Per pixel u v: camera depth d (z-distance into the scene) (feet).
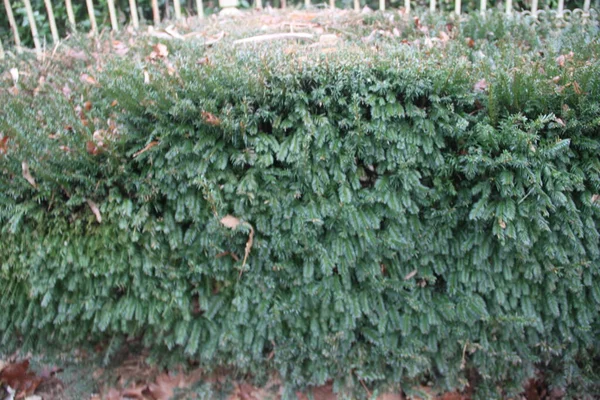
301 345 6.42
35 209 5.75
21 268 5.84
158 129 5.64
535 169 5.56
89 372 6.91
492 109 5.64
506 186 5.59
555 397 7.32
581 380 7.04
